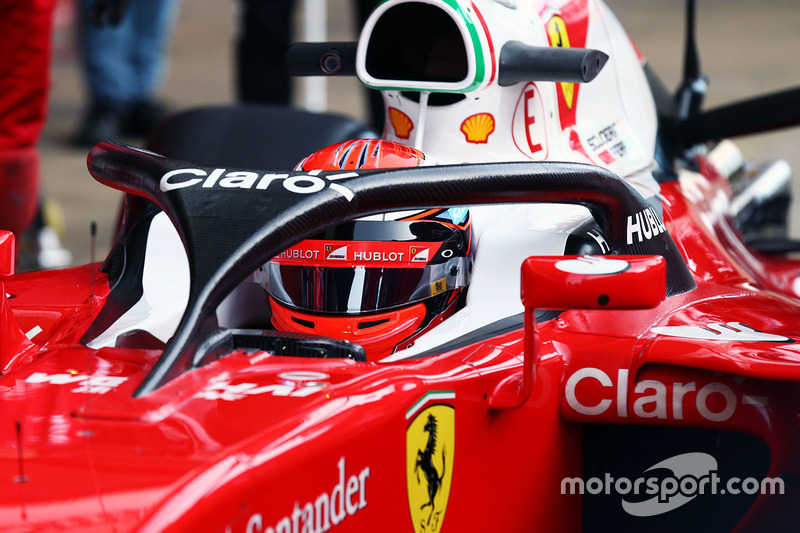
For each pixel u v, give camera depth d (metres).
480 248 7.73
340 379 5.91
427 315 7.29
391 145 7.57
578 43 9.65
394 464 5.82
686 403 7.04
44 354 6.55
